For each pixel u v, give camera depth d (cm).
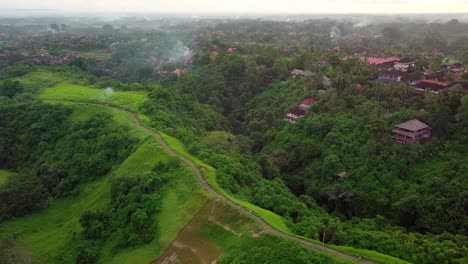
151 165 7056
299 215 5997
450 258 4922
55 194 8275
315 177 8681
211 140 9094
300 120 10500
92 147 8806
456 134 8281
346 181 8069
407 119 8944
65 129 9994
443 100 9038
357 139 8900
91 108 10412
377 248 4997
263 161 8569
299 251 4525
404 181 7762
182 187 6222
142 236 5747
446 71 12506
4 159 9969
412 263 4753
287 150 9800
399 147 8306
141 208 6106
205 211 5631
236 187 6425
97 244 6153
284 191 7175
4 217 7544
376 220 6794
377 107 9538
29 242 6869
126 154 8006
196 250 5225
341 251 4703
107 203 6925
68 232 6881
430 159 8119
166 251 5381
